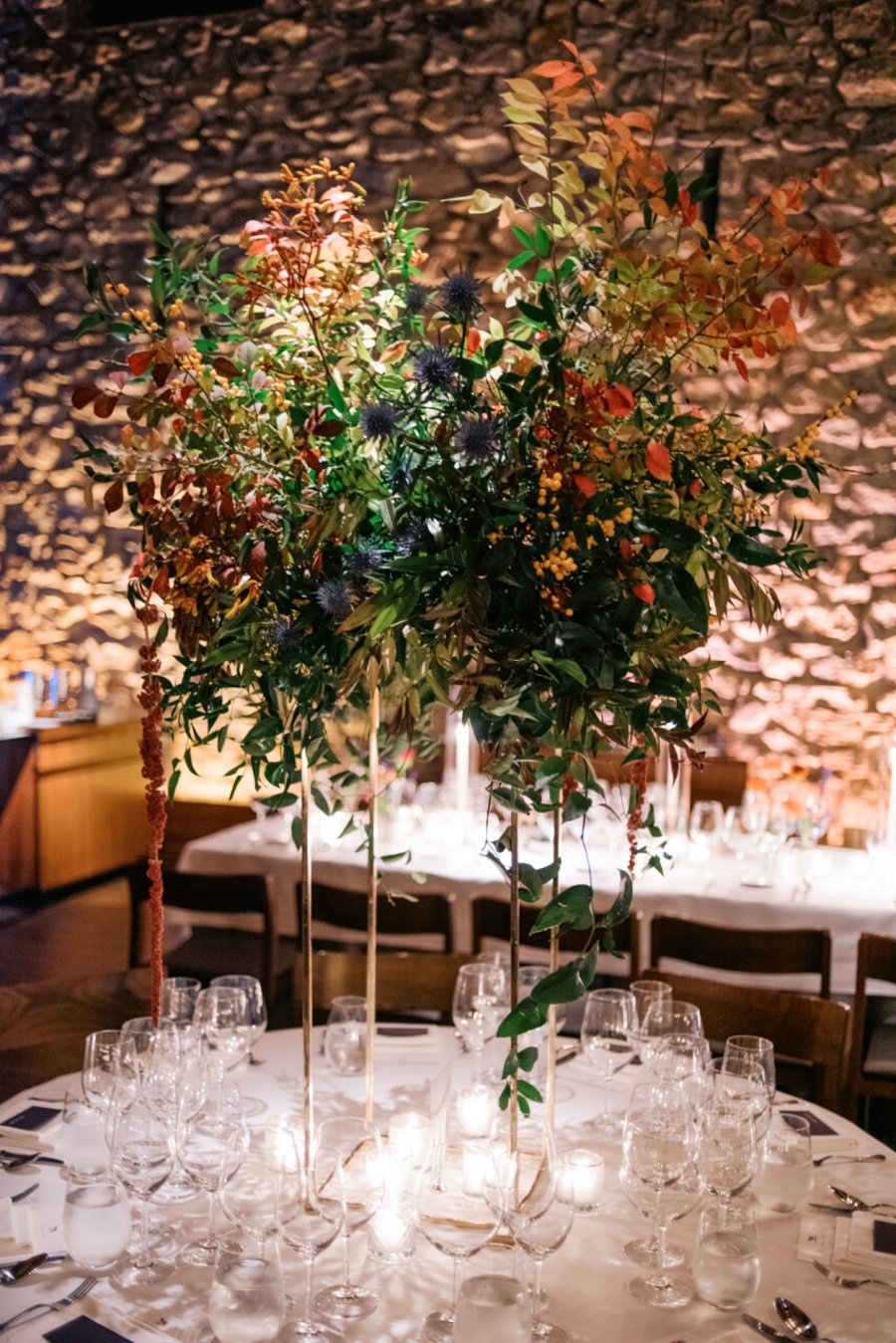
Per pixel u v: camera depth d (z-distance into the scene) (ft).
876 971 9.88
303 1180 4.81
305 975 5.61
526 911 10.22
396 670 5.38
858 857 13.53
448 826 13.41
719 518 5.02
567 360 4.81
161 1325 4.54
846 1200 5.65
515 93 4.79
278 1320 4.23
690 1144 4.95
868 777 17.61
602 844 13.07
